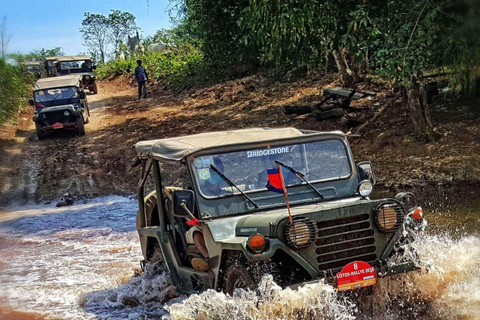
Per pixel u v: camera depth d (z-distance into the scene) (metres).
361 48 13.30
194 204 5.72
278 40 14.56
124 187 15.39
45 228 11.72
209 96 27.19
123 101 33.22
